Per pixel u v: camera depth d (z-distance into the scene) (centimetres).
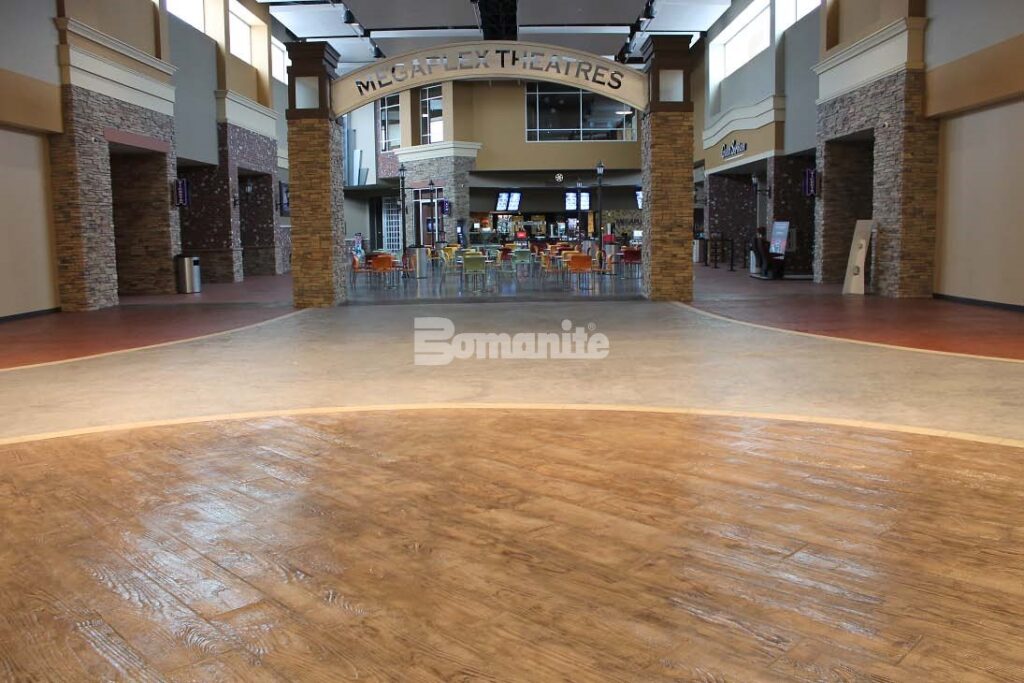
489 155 3167
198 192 2047
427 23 2167
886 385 659
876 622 267
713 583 298
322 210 1394
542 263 2017
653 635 260
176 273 1730
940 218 1364
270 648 256
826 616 271
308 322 1175
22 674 243
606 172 3222
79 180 1370
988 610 274
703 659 246
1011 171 1175
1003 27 1139
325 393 662
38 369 802
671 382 688
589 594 290
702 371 737
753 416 557
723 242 2589
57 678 241
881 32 1403
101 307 1434
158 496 405
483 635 262
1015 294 1176
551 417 564
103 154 1447
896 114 1377
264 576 310
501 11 2344
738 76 2312
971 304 1284
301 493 407
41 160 1344
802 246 2102
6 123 1227
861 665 241
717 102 2542
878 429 516
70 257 1378
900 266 1390
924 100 1339
